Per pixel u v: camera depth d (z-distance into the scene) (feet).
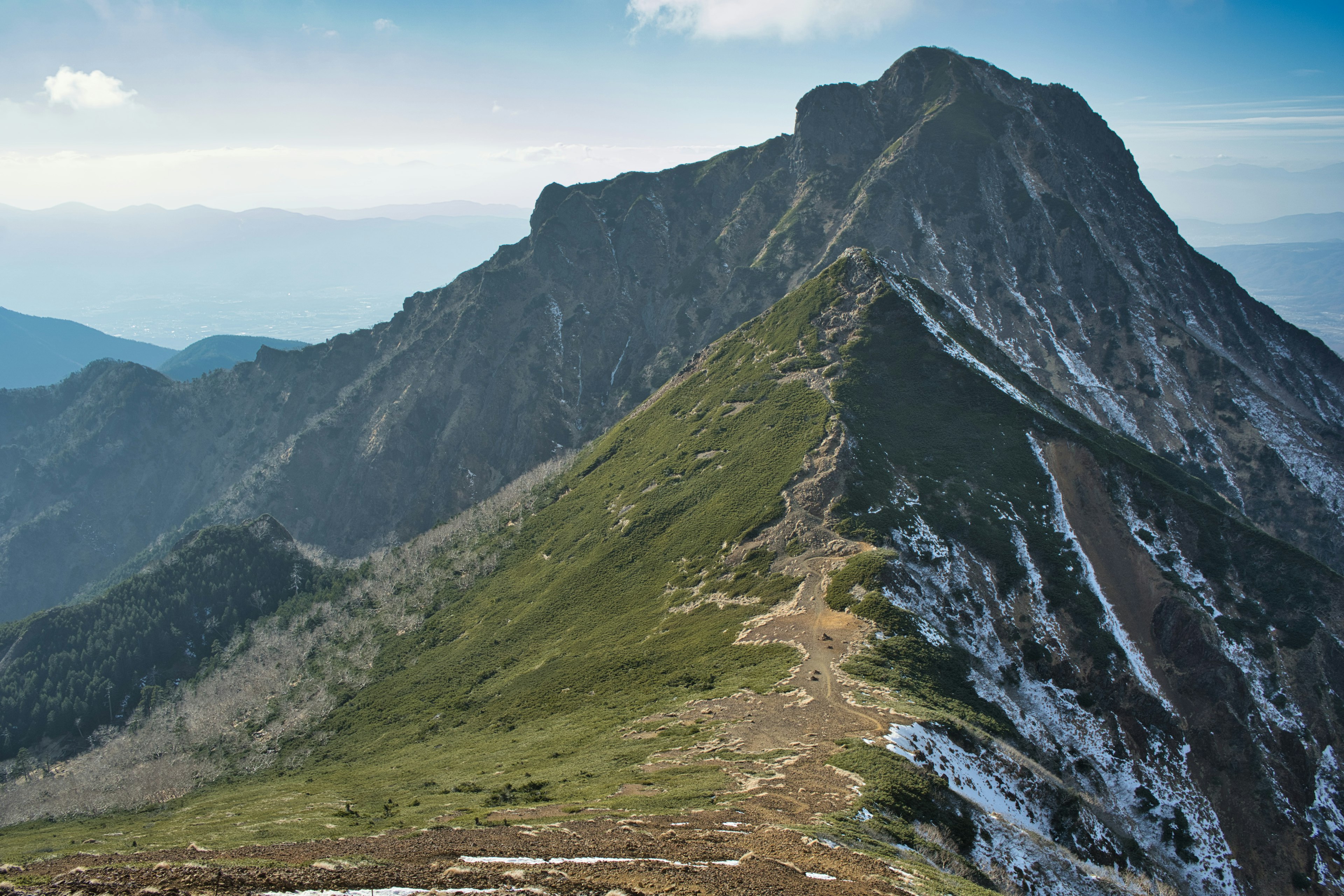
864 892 112.68
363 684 462.19
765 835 136.67
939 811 168.25
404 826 172.76
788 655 257.14
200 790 369.50
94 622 599.57
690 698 250.78
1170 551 359.25
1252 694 308.81
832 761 180.14
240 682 502.79
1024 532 348.18
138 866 135.64
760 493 387.55
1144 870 213.66
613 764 208.03
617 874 113.91
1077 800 215.72
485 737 309.63
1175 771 278.46
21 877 128.26
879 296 497.05
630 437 600.80
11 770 487.61
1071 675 296.71
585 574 438.40
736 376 544.62
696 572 364.79
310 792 282.36
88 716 524.11
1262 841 270.46
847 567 306.35
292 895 107.86
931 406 422.41
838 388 433.89
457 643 461.37
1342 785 292.40
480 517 654.94
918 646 262.47
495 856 127.03
